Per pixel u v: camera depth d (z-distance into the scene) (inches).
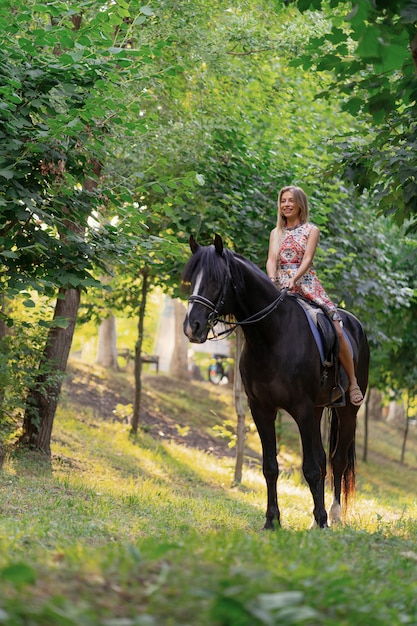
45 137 375.9
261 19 647.1
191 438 983.6
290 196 332.8
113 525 309.6
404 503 687.7
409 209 394.9
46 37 369.7
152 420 1003.3
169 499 481.7
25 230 403.9
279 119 676.1
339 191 714.8
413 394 1130.7
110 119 406.6
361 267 750.5
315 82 689.0
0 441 479.5
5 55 377.7
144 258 490.6
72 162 407.8
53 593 140.0
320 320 324.2
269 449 325.4
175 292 647.8
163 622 133.6
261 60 663.8
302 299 330.6
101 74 399.9
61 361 584.7
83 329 1226.0
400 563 212.8
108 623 127.4
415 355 1055.6
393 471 1165.1
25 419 582.6
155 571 158.7
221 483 690.8
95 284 403.2
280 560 183.9
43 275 410.6
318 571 172.1
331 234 720.3
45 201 408.8
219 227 603.2
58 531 273.6
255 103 666.8
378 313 884.6
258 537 247.4
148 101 583.2
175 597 143.4
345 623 143.8
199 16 564.7
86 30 386.6
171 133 567.2
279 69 706.8
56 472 540.1
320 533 265.1
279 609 137.5
